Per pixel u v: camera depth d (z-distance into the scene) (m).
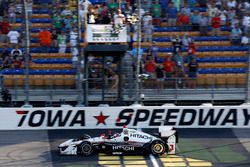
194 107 85.31
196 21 101.94
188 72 93.62
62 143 77.00
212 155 77.19
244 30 100.44
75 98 89.56
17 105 89.25
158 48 97.75
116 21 86.50
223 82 95.25
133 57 91.44
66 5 100.62
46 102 88.94
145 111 84.81
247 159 76.19
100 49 85.25
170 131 77.19
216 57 98.62
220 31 102.44
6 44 96.88
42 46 96.75
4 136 82.06
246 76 87.12
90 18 89.38
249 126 86.19
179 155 77.00
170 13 102.25
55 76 92.75
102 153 77.00
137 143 76.56
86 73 86.62
